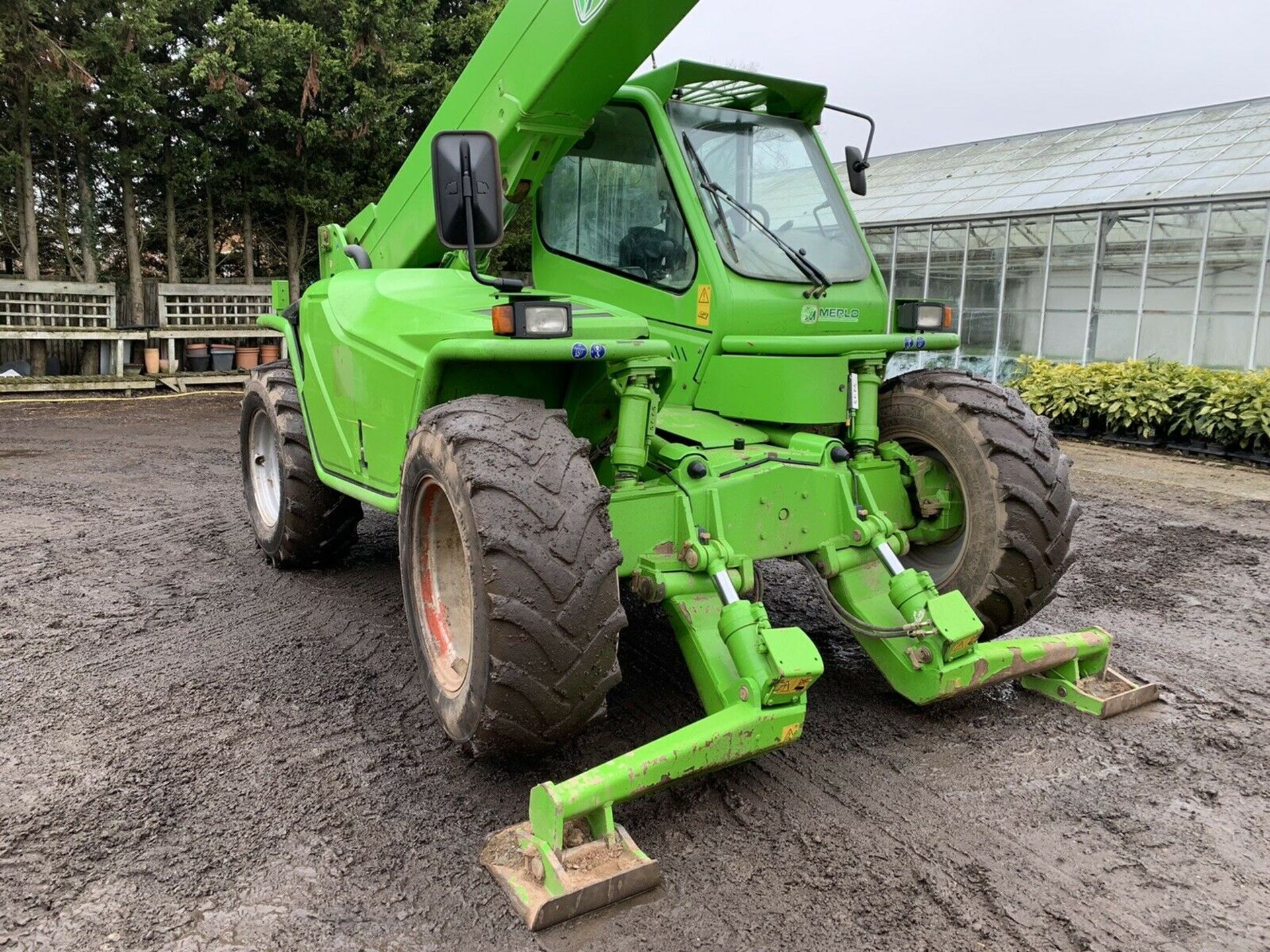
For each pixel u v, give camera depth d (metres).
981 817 2.65
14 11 10.50
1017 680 3.61
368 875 2.34
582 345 2.60
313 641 3.91
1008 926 2.19
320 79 12.32
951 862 2.43
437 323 2.98
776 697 2.51
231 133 12.81
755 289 3.41
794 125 3.99
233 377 13.66
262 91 12.09
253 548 5.35
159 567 4.93
